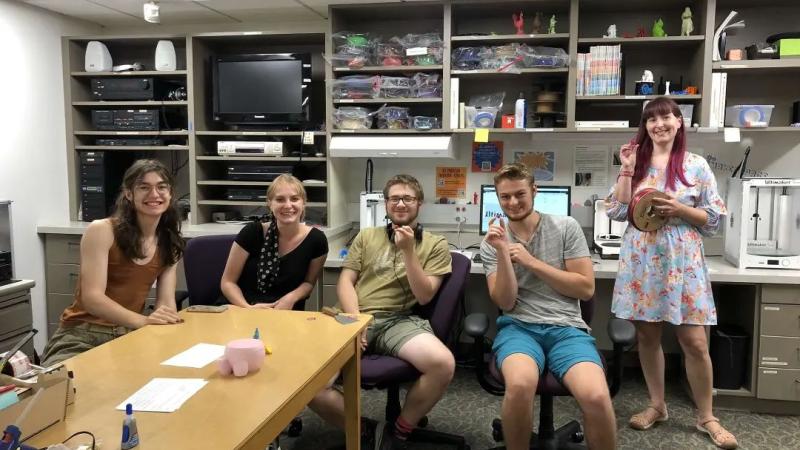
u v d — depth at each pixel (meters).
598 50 2.99
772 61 2.84
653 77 3.26
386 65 3.22
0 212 2.93
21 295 2.98
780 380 2.64
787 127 2.88
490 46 3.26
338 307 2.46
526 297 2.16
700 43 2.97
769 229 2.79
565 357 1.92
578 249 2.12
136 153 3.91
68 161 3.71
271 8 3.43
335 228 3.33
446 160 3.52
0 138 3.30
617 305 2.43
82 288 2.00
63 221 3.71
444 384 2.05
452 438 2.35
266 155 3.41
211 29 3.83
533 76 3.24
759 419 2.65
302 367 1.45
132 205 2.06
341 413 2.06
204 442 1.05
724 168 3.23
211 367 1.44
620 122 2.99
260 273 2.38
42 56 3.52
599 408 1.76
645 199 2.25
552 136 3.38
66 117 3.68
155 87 3.56
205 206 3.65
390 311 2.32
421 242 2.36
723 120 2.95
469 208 3.48
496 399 2.88
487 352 3.28
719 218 2.35
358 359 1.84
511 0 3.01
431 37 3.18
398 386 2.32
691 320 2.32
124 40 3.62
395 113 3.24
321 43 3.62
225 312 2.01
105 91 3.58
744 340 2.72
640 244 2.36
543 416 2.19
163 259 2.17
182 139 3.71
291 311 2.04
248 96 3.45
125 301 2.09
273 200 2.34
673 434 2.49
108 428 1.11
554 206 3.12
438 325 2.25
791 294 2.59
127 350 1.57
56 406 1.12
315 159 3.34
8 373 1.22
